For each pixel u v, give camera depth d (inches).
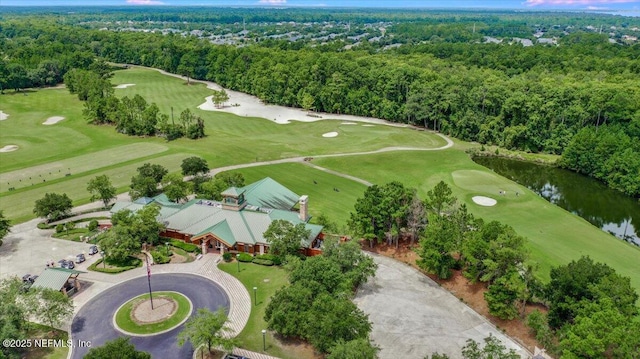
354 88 6471.5
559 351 1806.1
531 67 7485.2
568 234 3029.0
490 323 2100.1
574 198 3971.5
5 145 4771.2
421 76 6028.5
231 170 4060.0
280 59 7514.8
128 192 3577.8
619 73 6343.5
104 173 4001.0
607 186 4244.6
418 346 1942.7
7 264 2551.7
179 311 2166.6
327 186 3762.3
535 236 2979.8
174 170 4037.9
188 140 5009.8
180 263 2588.6
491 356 1608.0
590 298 1879.9
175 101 6993.1
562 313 1934.1
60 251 2709.2
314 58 6993.1
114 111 5492.1
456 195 3646.7
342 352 1622.8
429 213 2694.4
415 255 2662.4
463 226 2486.5
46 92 7514.8
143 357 1577.3
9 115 5994.1
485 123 5364.2
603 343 1576.0
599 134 4525.1
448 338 1995.6
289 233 2529.5
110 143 4879.4
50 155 4478.3
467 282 2384.4
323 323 1796.3
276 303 2003.0
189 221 2815.0
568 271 1946.4
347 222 2770.7
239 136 5246.1
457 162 4478.3
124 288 2348.7
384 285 2380.7
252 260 2591.0
